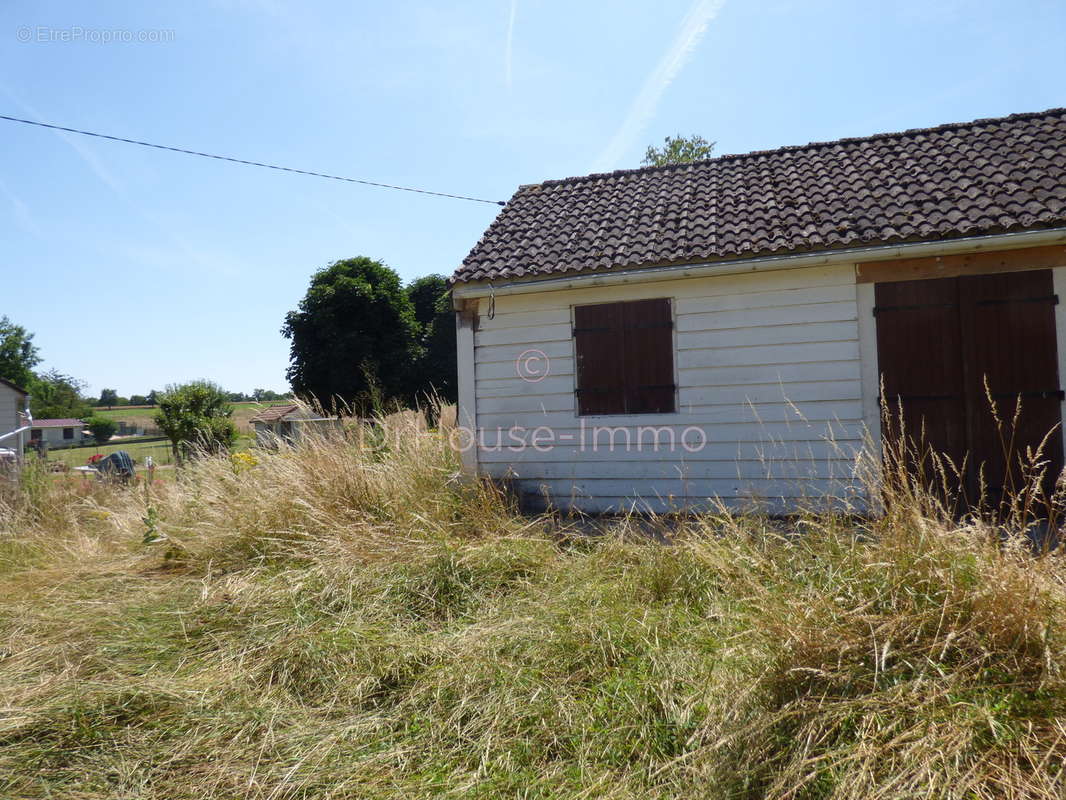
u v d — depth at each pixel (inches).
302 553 219.8
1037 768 88.2
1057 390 246.2
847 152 329.7
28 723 125.4
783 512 274.4
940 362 258.7
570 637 150.8
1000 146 293.1
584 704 128.7
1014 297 251.0
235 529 240.8
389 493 254.2
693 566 180.4
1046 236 235.0
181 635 170.4
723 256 270.8
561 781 110.2
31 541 268.2
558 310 305.0
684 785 105.8
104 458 482.3
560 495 304.2
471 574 193.6
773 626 119.3
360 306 1210.6
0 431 884.6
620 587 179.2
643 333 294.0
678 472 289.1
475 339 315.9
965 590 113.3
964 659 106.3
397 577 193.5
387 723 129.2
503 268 305.4
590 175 381.7
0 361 2311.8
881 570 125.2
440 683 138.2
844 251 256.5
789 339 275.1
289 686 144.7
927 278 259.4
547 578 193.8
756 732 105.3
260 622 172.4
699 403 286.7
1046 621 105.4
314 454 274.4
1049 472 246.1
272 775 113.7
